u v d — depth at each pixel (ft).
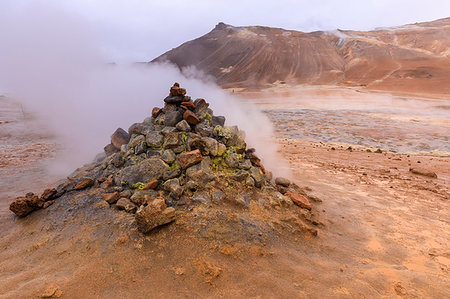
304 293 9.98
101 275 10.41
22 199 15.35
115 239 12.46
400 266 12.62
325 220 17.74
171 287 9.93
